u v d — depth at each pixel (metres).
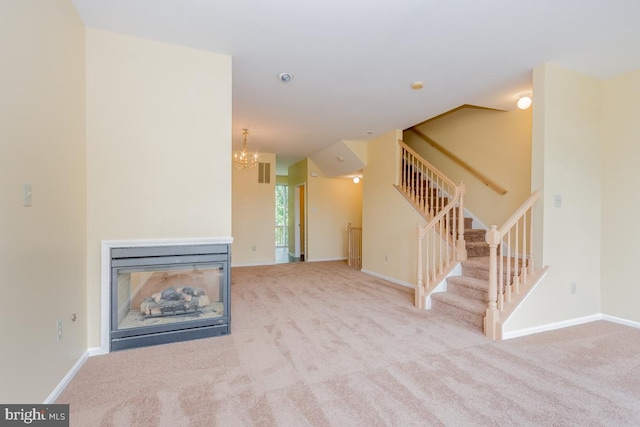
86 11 2.10
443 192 4.95
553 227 2.91
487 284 3.31
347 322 3.07
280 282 5.00
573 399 1.78
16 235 1.42
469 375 2.04
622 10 2.05
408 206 4.78
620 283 3.08
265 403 1.72
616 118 3.11
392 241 5.12
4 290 1.34
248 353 2.35
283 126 4.82
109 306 2.34
